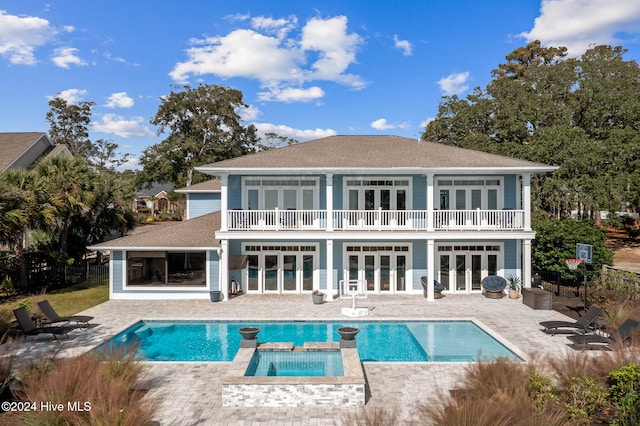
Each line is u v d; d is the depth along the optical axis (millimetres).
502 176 21000
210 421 8133
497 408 6883
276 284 21188
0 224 17906
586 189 32094
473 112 37438
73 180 21672
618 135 33406
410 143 23594
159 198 73688
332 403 8812
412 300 19266
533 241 22328
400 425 7867
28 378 8523
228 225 19656
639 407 7199
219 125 59438
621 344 9820
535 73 39750
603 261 20062
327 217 19469
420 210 20078
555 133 32281
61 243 23344
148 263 19766
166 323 16000
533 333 13922
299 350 11867
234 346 13711
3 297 20047
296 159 20344
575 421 6941
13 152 31531
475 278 21109
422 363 11430
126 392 7953
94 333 14070
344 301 19109
